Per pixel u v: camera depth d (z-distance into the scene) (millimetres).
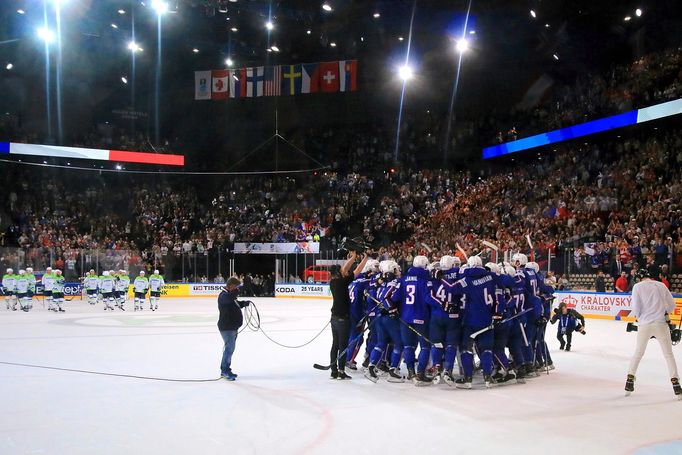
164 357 12367
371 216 38469
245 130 44562
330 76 39562
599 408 7879
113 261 34688
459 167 39969
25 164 40844
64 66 40500
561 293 23281
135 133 44406
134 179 44375
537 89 38594
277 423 7059
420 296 9469
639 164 29594
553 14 32344
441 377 9570
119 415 7457
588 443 6309
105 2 32875
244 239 38656
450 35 36906
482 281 9164
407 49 39656
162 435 6566
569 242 25578
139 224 40531
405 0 33312
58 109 41969
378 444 6234
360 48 40000
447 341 9211
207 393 8766
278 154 44188
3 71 39562
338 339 9844
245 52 40594
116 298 26516
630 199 27531
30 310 26078
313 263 35750
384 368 10086
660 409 7832
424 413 7551
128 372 10562
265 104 43875
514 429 6832
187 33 37562
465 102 40219
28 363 11562
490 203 33906
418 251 31250
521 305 9750
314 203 40750
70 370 10773
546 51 36094
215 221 40438
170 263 37156
